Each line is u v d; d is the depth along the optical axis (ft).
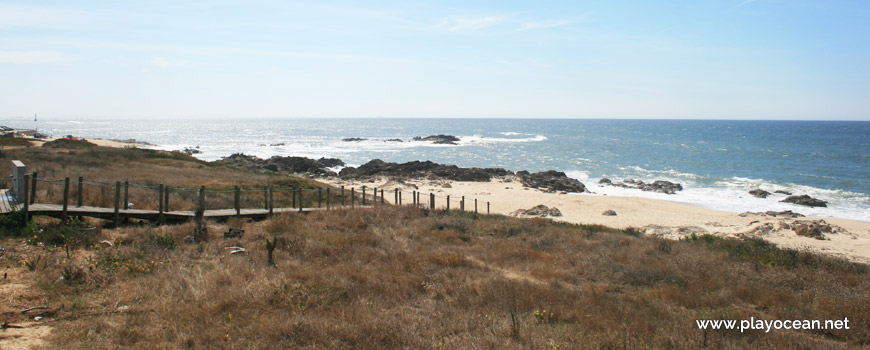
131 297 27.45
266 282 30.48
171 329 23.80
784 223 90.53
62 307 25.40
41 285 27.40
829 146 339.98
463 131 640.17
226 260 35.94
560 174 180.55
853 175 189.98
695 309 32.63
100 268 31.01
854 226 99.55
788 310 32.07
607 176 194.39
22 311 24.14
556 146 342.03
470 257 44.96
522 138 449.06
